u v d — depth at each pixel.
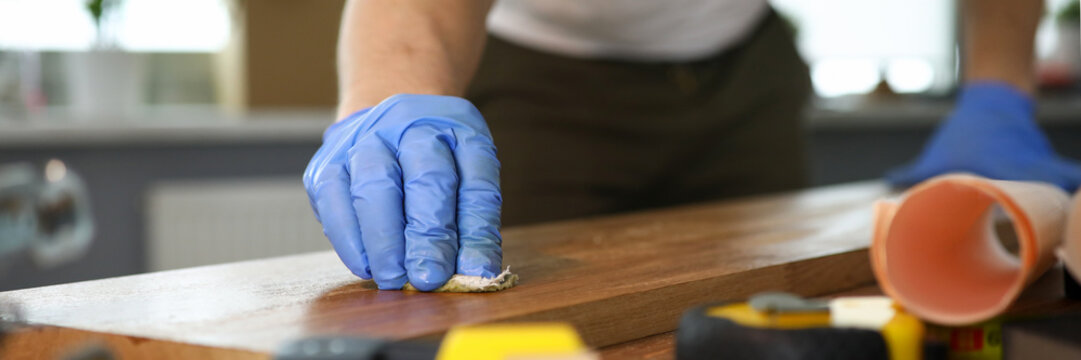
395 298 1.44
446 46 1.59
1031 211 1.38
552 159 2.20
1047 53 5.46
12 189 2.05
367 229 1.46
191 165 3.72
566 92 2.19
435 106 1.50
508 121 2.19
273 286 1.47
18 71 3.75
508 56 2.19
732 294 1.49
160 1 4.23
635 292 1.44
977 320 1.35
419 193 1.46
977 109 2.09
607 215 2.28
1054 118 4.87
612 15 2.16
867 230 1.67
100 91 3.74
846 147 4.82
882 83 4.94
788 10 4.99
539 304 1.41
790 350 1.29
